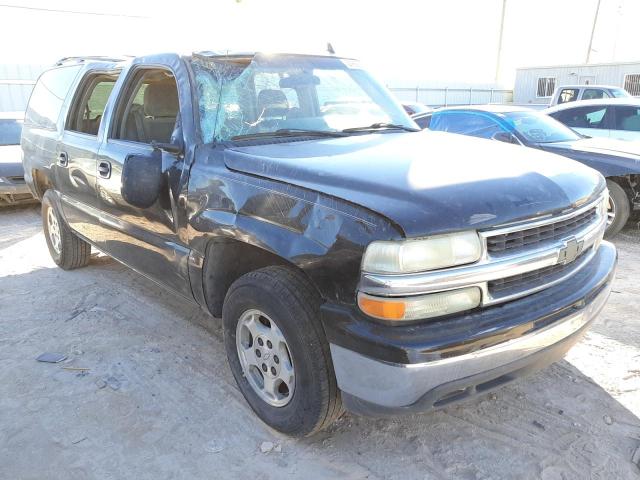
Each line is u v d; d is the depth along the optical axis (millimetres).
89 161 4176
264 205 2682
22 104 18969
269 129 3420
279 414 2832
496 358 2311
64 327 4207
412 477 2598
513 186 2514
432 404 2289
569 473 2586
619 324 4129
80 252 5332
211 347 3863
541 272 2549
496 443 2812
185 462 2721
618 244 6434
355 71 4180
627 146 6707
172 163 3324
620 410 3055
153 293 4848
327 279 2387
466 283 2275
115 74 4336
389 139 3400
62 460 2744
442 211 2262
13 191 8086
